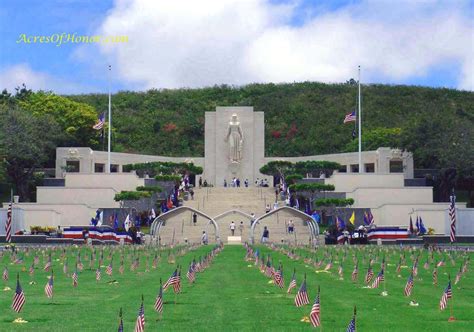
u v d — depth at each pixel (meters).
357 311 30.91
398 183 111.75
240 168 129.25
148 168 120.38
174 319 28.73
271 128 160.62
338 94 175.75
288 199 106.06
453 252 69.31
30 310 31.31
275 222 99.31
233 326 27.09
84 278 46.16
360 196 106.38
